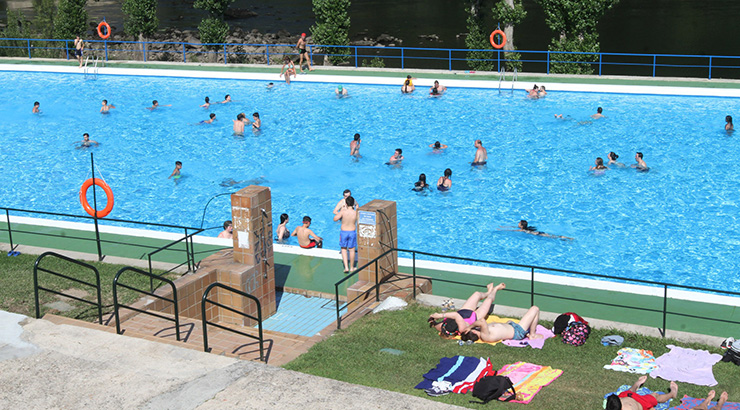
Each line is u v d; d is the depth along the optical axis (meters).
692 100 24.03
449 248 15.21
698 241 14.97
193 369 7.04
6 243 13.90
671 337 9.55
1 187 19.42
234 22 59.75
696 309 11.41
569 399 7.66
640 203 16.94
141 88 28.91
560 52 26.62
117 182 19.64
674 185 17.78
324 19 31.53
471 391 7.87
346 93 26.94
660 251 14.62
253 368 7.05
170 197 18.61
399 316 10.32
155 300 10.52
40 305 10.51
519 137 21.61
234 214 11.11
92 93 28.38
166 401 6.45
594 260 14.38
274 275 12.14
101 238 15.14
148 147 22.28
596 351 9.16
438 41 49.91
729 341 9.16
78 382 6.80
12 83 30.11
